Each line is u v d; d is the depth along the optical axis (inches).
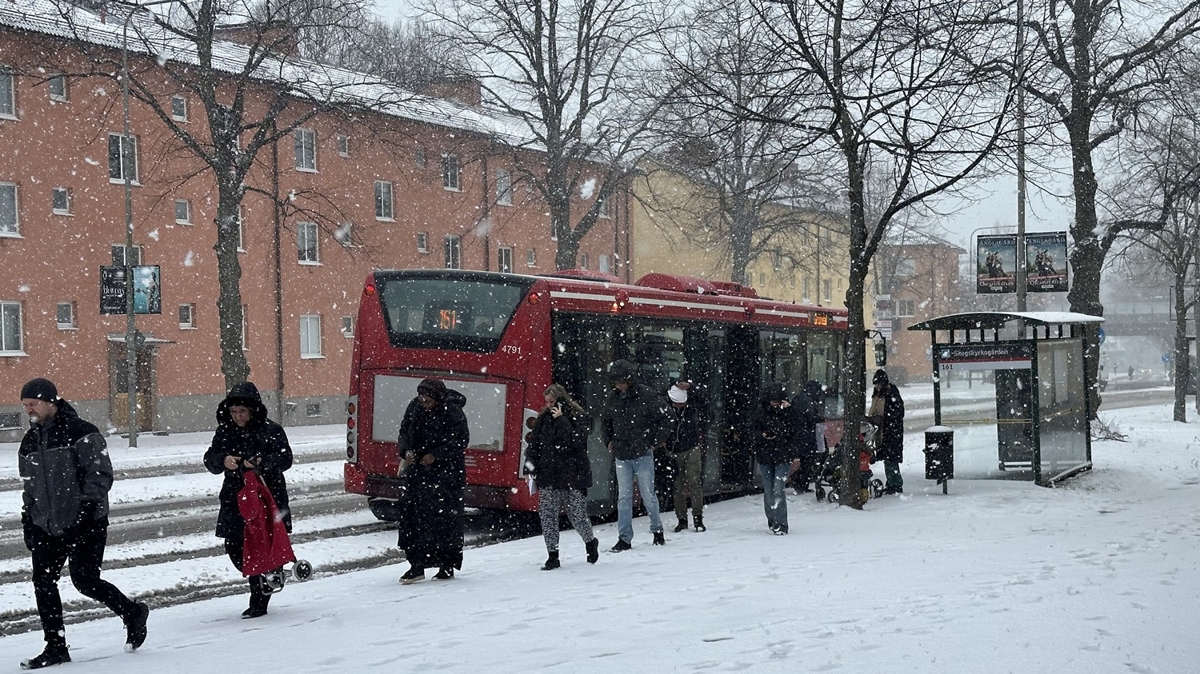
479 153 1638.8
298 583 446.6
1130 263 1633.9
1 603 403.5
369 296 628.4
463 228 2004.2
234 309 1246.3
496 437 589.9
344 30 1269.7
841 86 645.9
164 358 1552.7
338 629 331.9
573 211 2197.3
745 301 775.7
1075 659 253.0
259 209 1676.9
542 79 1497.3
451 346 603.8
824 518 620.4
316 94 1573.6
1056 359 773.3
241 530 363.9
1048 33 922.7
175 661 293.3
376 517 641.6
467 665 269.9
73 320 1461.6
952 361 762.2
